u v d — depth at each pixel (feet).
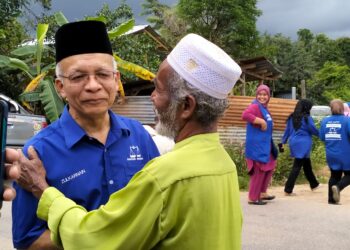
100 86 6.67
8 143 32.50
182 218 5.28
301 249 17.37
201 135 5.67
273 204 25.22
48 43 50.11
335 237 18.97
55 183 6.44
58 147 6.57
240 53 119.14
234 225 5.85
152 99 5.94
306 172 29.53
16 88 49.44
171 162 5.35
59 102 34.76
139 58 53.78
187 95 5.53
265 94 24.49
